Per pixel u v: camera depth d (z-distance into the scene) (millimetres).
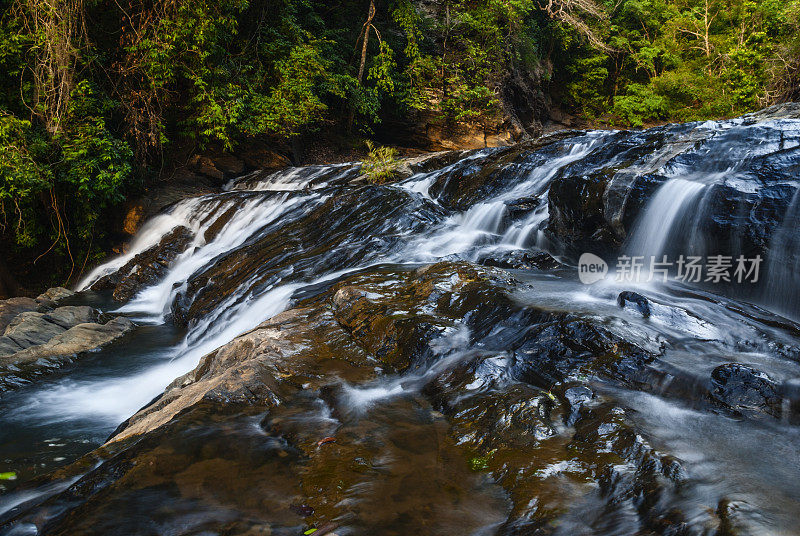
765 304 4645
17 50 11250
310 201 10062
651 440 2355
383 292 4746
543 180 8516
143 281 9609
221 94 14344
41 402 4969
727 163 5332
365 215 8453
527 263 6109
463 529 1895
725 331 3564
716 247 4914
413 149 21656
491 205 8023
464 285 4629
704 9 30922
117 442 2830
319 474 2266
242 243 9258
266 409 2963
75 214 12102
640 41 31500
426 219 7992
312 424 2771
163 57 12883
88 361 6066
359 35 21469
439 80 22859
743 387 2727
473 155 11812
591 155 7125
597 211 5844
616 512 1902
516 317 3793
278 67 16125
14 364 5641
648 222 5441
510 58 25344
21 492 2312
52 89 11086
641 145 6469
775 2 26453
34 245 12023
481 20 24078
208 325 6457
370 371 3537
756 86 21375
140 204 12836
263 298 6152
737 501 1873
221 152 15953
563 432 2537
